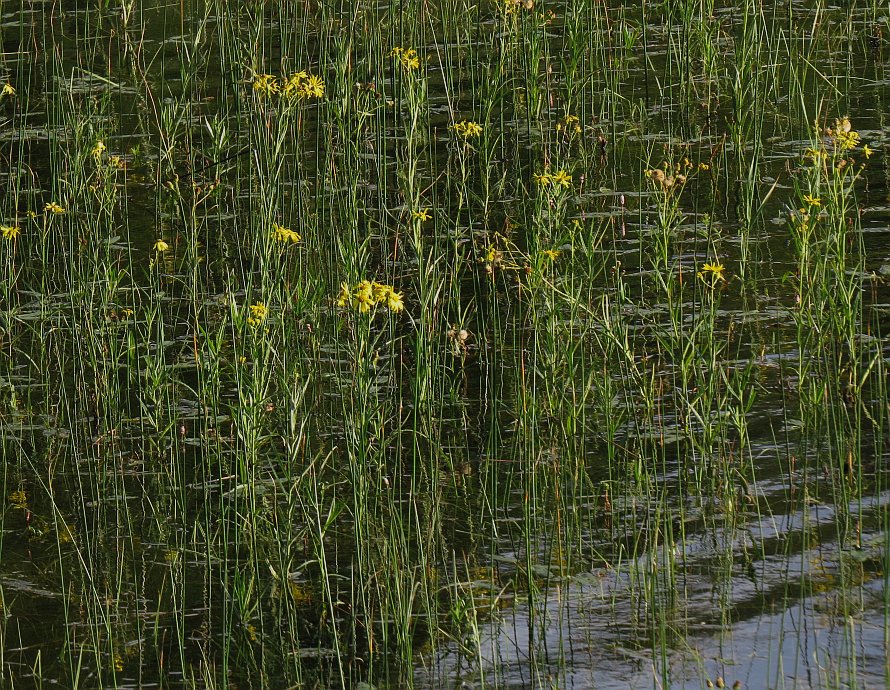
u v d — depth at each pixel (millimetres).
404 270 10859
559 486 7680
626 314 9805
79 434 8852
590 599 6770
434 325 9688
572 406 8086
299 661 6426
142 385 9430
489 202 12219
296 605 6926
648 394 8234
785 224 11266
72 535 7684
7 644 6676
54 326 10281
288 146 13594
